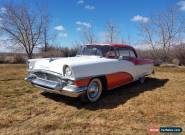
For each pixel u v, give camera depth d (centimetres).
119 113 482
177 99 600
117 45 662
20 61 1859
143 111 498
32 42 2153
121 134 384
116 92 670
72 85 490
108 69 582
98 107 520
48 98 580
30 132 381
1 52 2080
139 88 733
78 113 477
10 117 444
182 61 1686
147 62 816
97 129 400
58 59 551
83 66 504
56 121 430
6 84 742
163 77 976
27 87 698
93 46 675
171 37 2014
